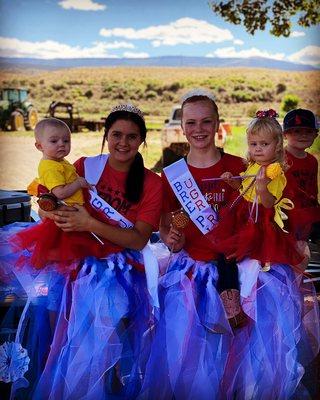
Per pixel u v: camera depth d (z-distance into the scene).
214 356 3.44
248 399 3.44
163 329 3.42
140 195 3.49
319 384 3.87
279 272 3.54
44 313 3.50
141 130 3.47
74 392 3.28
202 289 3.47
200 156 3.63
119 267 3.44
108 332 3.31
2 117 17.92
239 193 3.57
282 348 3.46
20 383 3.44
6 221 4.40
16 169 14.11
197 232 3.58
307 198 4.56
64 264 3.43
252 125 3.43
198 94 3.64
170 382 3.36
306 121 4.59
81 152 15.44
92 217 3.38
